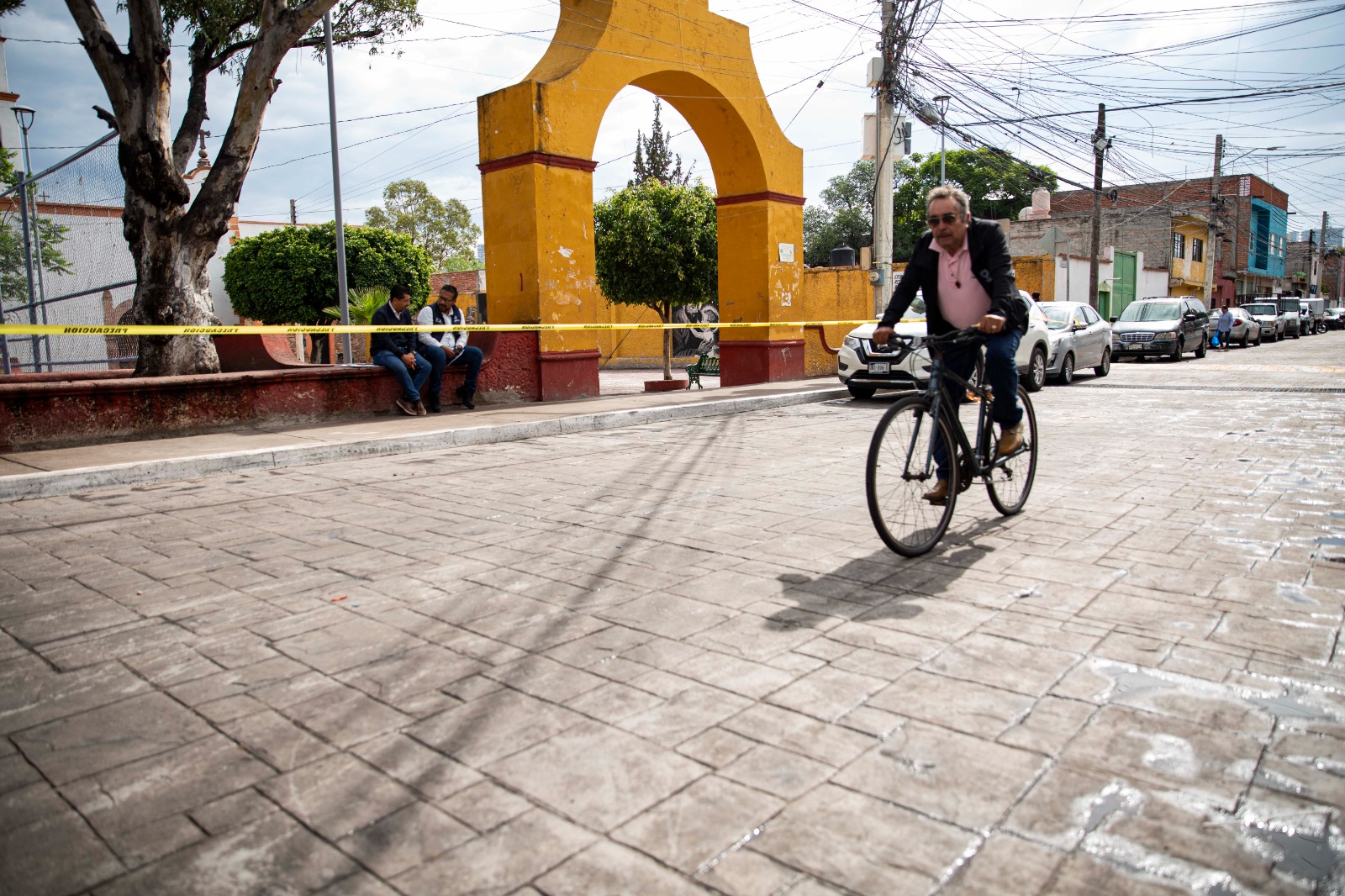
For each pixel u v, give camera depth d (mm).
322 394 9148
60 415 7316
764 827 1887
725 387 13898
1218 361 20219
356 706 2547
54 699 2629
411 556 4180
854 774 2096
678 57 12930
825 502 5223
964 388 4242
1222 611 3172
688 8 13039
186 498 5684
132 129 8781
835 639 2980
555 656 2889
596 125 11977
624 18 12148
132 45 8758
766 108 14305
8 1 9570
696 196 18875
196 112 10328
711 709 2469
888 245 15008
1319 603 3248
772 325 14359
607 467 6688
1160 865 1740
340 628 3209
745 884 1694
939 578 3646
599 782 2092
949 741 2250
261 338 13500
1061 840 1824
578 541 4410
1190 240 46281
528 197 11344
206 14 10125
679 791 2041
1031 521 4613
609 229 18844
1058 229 19016
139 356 9203
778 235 14641
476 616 3305
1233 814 1906
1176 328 19906
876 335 4367
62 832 1929
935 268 4254
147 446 7250
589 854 1807
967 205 4102
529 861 1788
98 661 2928
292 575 3893
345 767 2197
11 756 2281
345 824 1943
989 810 1935
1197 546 4043
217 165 9242
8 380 8352
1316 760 2129
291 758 2248
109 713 2531
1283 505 4840
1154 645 2865
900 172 43594
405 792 2072
